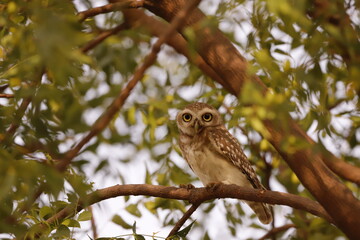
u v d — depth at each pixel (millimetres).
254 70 7980
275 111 6652
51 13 4832
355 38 8086
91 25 11836
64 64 4801
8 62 9203
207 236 12602
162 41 6715
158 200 11805
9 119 8641
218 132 13242
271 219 13273
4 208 6660
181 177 12711
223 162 13172
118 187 9758
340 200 8156
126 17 13133
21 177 5613
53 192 5762
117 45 13422
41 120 8734
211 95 13109
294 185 13609
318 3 7793
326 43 8289
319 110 8797
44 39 4676
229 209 13227
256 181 13352
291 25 7125
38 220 7945
